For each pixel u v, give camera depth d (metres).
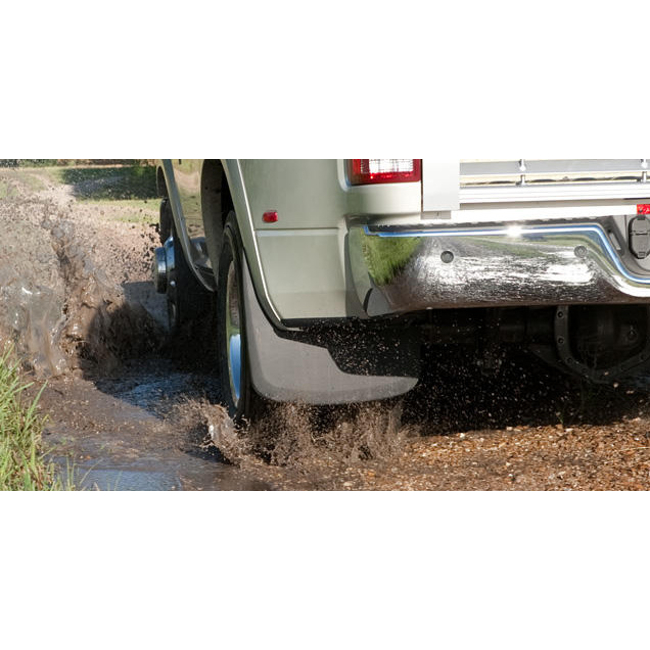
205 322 7.46
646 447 5.51
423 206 5.08
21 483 5.27
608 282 5.13
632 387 6.20
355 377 5.58
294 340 5.55
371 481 5.36
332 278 5.39
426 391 6.17
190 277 7.46
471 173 5.12
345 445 5.64
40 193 12.23
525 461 5.48
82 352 7.09
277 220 5.40
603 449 5.53
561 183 5.14
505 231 5.10
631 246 5.16
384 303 5.23
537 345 5.75
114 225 11.48
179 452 5.78
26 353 6.89
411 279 5.08
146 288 9.29
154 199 13.70
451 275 5.07
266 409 5.67
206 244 6.29
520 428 5.84
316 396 5.56
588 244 5.12
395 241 5.09
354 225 5.27
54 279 7.09
